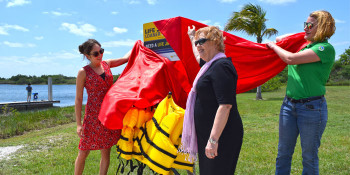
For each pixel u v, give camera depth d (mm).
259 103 18047
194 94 2496
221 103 2178
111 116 2973
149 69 3482
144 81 3322
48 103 25234
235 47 3732
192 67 3574
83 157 3576
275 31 22297
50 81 26547
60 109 15367
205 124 2395
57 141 7758
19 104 22047
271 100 21359
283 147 3309
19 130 10797
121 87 3311
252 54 3701
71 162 5438
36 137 8742
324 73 2996
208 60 2475
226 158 2367
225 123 2199
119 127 2992
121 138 3115
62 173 4680
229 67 2258
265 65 3721
